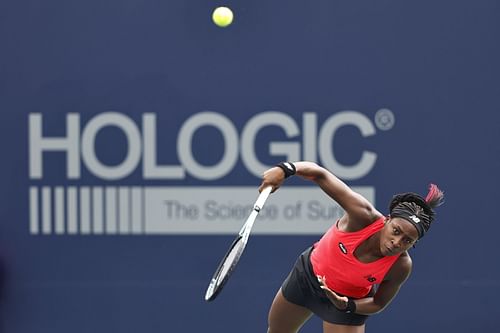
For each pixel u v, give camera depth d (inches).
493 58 1218.6
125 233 1226.6
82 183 1222.3
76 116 1219.2
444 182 1227.2
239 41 1214.3
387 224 785.6
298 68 1214.9
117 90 1217.4
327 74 1215.6
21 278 1225.4
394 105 1220.5
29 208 1224.2
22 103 1217.4
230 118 1218.6
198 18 1213.1
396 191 1225.4
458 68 1220.5
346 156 1220.5
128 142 1219.9
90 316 1228.5
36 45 1214.3
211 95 1218.0
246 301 1227.2
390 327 1234.0
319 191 1218.0
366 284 844.6
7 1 1210.6
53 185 1222.3
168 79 1216.8
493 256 1232.2
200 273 1227.9
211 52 1214.9
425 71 1218.6
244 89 1217.4
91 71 1215.6
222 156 1219.2
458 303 1231.5
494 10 1216.8
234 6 1213.1
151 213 1224.2
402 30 1215.6
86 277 1227.9
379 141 1221.1
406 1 1215.6
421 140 1223.5
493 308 1231.5
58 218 1224.8
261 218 1220.5
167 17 1213.1
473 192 1228.5
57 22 1212.5
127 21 1213.1
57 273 1227.9
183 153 1220.5
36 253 1225.4
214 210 1222.9
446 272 1233.4
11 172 1221.1
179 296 1229.1
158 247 1227.9
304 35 1214.3
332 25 1214.3
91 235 1226.6
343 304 826.2
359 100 1219.2
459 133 1223.5
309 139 1218.6
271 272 1223.5
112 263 1227.9
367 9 1213.1
